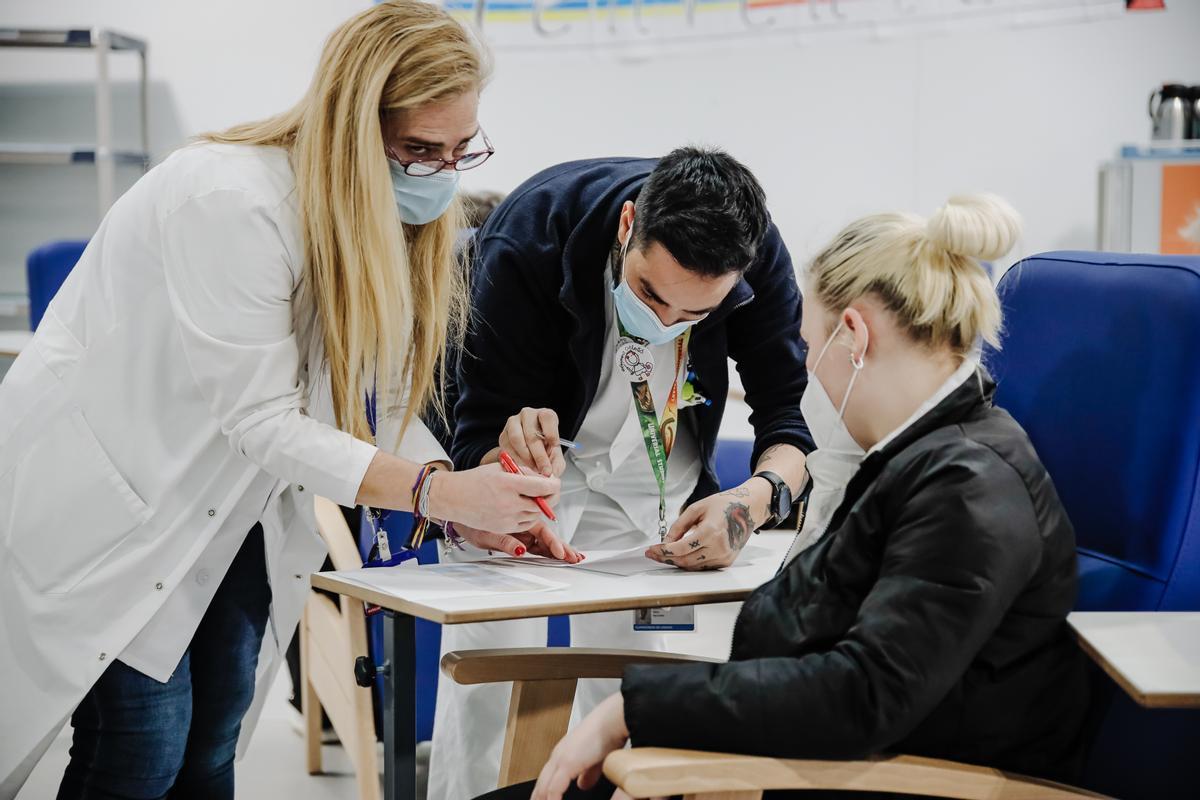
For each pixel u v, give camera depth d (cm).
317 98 147
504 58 459
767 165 448
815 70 439
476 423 191
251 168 148
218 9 479
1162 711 135
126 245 149
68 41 446
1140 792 137
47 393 153
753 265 194
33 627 152
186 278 144
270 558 166
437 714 213
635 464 203
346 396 156
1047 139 424
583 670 156
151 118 486
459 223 181
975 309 128
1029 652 123
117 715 155
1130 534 137
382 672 151
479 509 151
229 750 175
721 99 448
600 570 161
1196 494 133
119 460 151
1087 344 146
